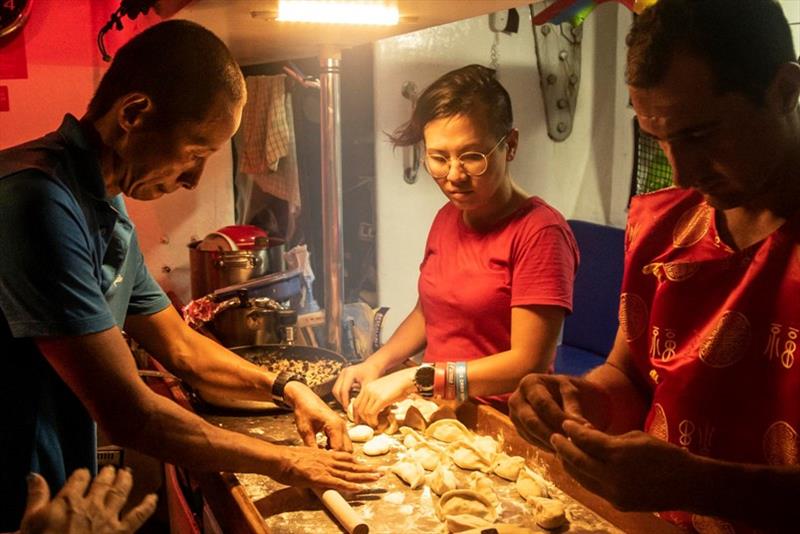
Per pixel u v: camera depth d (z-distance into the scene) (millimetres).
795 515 866
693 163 931
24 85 2594
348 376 1818
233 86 1271
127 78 1234
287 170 2836
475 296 1782
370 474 1374
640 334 1207
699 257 1102
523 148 3455
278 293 2326
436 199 3174
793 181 983
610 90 3594
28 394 1238
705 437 1049
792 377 956
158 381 2031
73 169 1238
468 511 1287
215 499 1443
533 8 3307
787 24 909
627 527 1220
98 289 1221
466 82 1674
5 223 1131
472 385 1652
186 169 1338
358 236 3176
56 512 880
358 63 3033
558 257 1687
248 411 1734
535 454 1457
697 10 872
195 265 2426
